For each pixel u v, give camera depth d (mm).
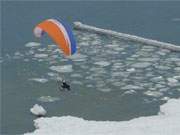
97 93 108312
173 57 135125
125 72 122062
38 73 120875
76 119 87812
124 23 178000
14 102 103062
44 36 156500
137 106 101438
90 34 162250
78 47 144625
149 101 104188
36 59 132375
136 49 143000
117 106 101500
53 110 99375
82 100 104562
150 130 75438
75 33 163375
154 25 174375
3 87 111312
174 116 88438
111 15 191875
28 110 98875
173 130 74750
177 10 198750
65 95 107250
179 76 119312
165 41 153750
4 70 123188
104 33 160000
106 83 114375
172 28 169500
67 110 99438
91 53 138125
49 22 105688
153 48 144250
